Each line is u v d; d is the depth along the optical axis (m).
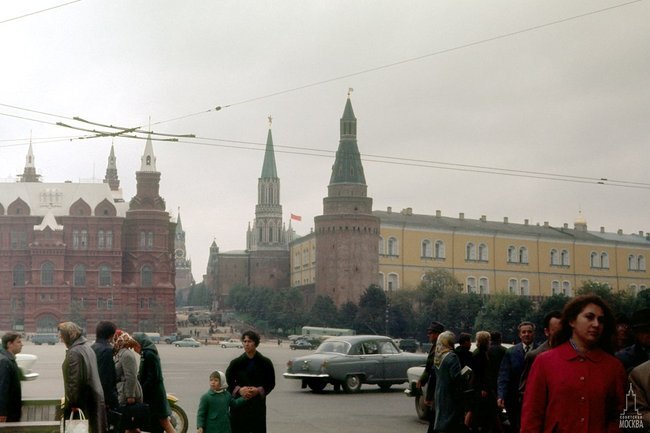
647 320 11.98
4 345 16.58
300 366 41.03
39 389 43.09
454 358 18.44
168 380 51.81
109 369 17.47
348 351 40.97
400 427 27.84
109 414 17.39
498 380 18.45
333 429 27.22
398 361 41.66
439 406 18.52
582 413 8.91
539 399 9.16
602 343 9.27
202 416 17.34
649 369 9.13
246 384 17.36
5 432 13.89
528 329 18.28
